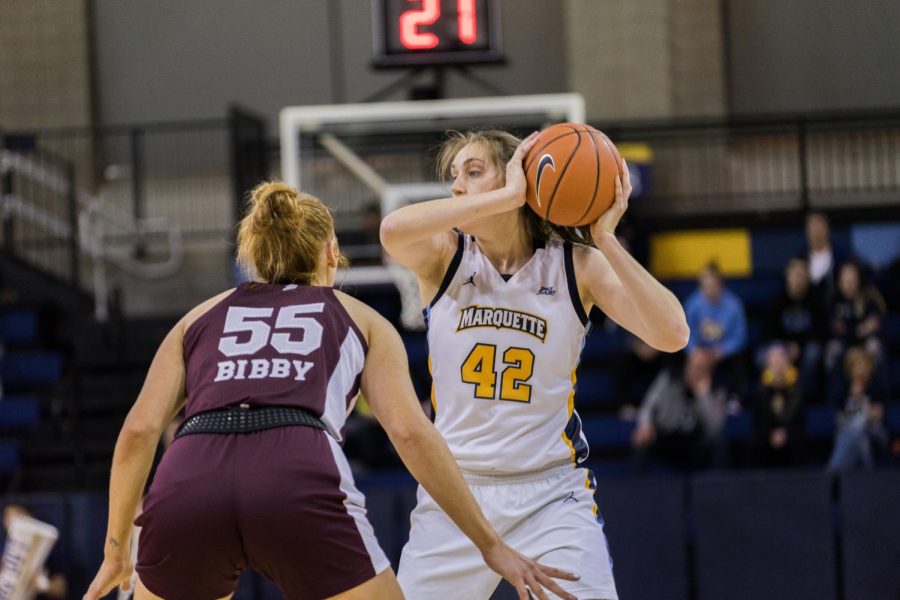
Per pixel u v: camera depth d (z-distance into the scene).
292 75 14.20
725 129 13.50
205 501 2.71
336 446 2.83
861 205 12.85
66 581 7.63
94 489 9.90
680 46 13.57
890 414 10.05
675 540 7.38
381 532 7.51
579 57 13.53
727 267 12.32
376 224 11.20
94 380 11.02
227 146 14.09
